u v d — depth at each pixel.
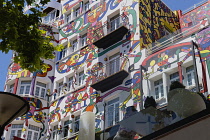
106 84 22.56
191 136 8.97
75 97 25.14
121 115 16.73
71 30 29.44
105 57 24.62
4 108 9.09
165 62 19.94
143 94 19.16
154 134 9.94
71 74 26.88
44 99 27.05
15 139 22.97
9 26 12.07
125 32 24.08
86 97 24.16
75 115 24.52
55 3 31.67
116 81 22.00
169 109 10.55
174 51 19.89
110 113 17.42
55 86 27.50
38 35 12.84
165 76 19.38
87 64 25.84
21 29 12.58
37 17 13.00
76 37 28.73
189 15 27.69
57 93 27.19
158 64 20.25
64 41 29.39
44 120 26.09
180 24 27.91
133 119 12.27
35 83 27.42
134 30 23.83
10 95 9.12
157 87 19.45
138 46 22.75
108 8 27.02
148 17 25.14
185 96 10.20
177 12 28.69
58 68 28.27
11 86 28.44
